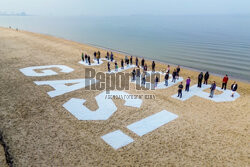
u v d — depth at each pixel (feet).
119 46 191.42
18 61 98.78
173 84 73.20
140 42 220.64
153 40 237.04
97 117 48.21
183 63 123.24
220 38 249.96
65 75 80.07
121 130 42.93
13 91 63.00
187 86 64.64
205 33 313.53
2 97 58.49
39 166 32.55
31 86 67.41
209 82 77.87
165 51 166.20
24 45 143.33
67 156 34.96
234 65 118.52
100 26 509.76
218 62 126.00
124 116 48.78
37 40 173.27
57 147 37.24
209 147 37.70
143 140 39.65
